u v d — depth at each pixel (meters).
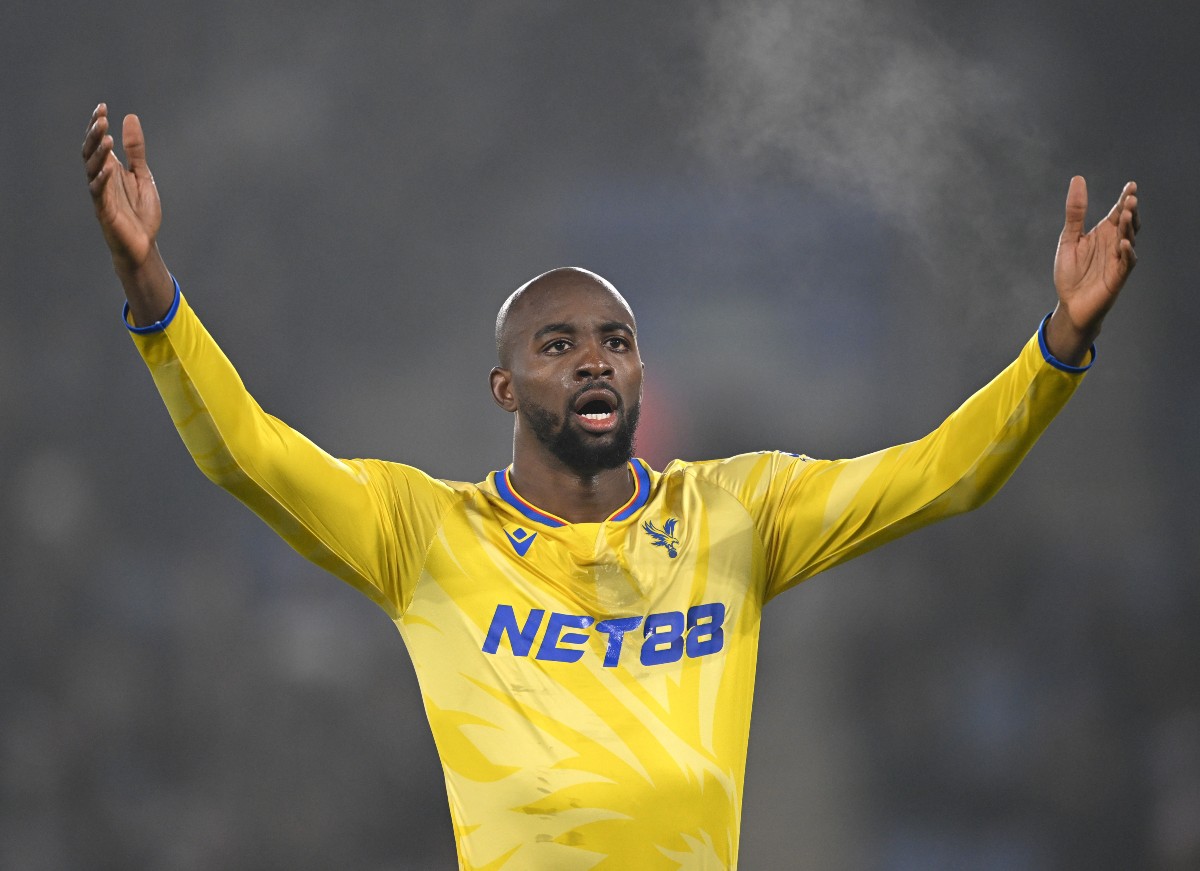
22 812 39.06
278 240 47.00
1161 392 43.41
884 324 44.72
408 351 47.12
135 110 46.50
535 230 47.03
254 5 46.88
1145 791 38.28
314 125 47.16
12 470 43.75
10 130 45.88
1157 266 44.06
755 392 44.69
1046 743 39.12
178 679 41.06
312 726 40.09
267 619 41.56
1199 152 44.00
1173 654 40.44
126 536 43.16
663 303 45.72
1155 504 42.56
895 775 39.41
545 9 46.78
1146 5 44.09
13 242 45.41
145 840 38.84
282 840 39.00
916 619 40.81
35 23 46.09
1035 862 37.56
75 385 44.69
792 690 40.44
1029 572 41.50
